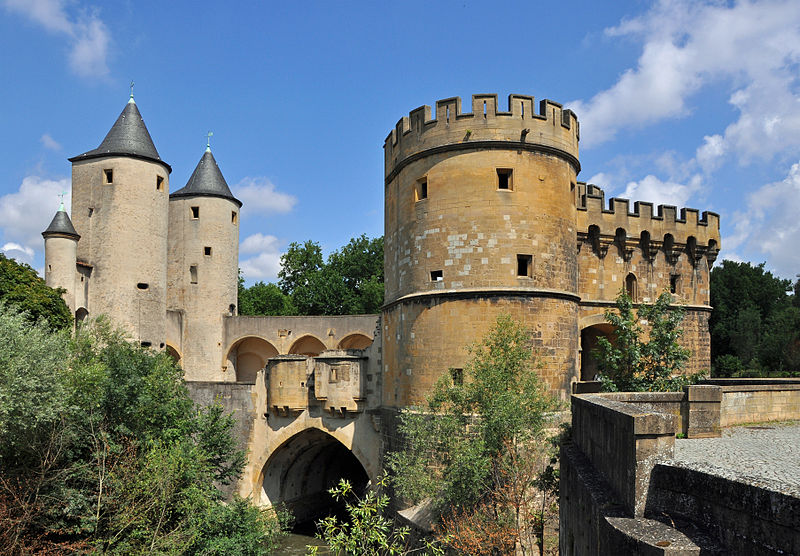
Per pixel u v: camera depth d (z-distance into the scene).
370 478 33.09
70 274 42.56
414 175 29.08
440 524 21.66
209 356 54.16
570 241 28.73
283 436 35.91
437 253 27.69
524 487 19.06
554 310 27.08
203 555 24.30
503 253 26.75
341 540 13.84
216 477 29.02
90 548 22.75
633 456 8.38
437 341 27.17
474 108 27.44
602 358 26.58
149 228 46.97
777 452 13.06
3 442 22.59
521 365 22.27
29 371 22.75
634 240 34.34
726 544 6.81
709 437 16.12
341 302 75.50
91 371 26.61
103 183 46.06
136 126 47.81
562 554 13.57
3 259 38.09
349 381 33.81
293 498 40.50
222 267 55.72
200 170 57.03
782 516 5.93
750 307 68.69
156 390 28.59
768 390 19.67
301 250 80.38
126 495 23.45
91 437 25.44
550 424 21.61
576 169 30.14
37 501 22.53
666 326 25.64
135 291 45.78
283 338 53.94
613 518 8.10
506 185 27.94
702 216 36.56
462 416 21.33
